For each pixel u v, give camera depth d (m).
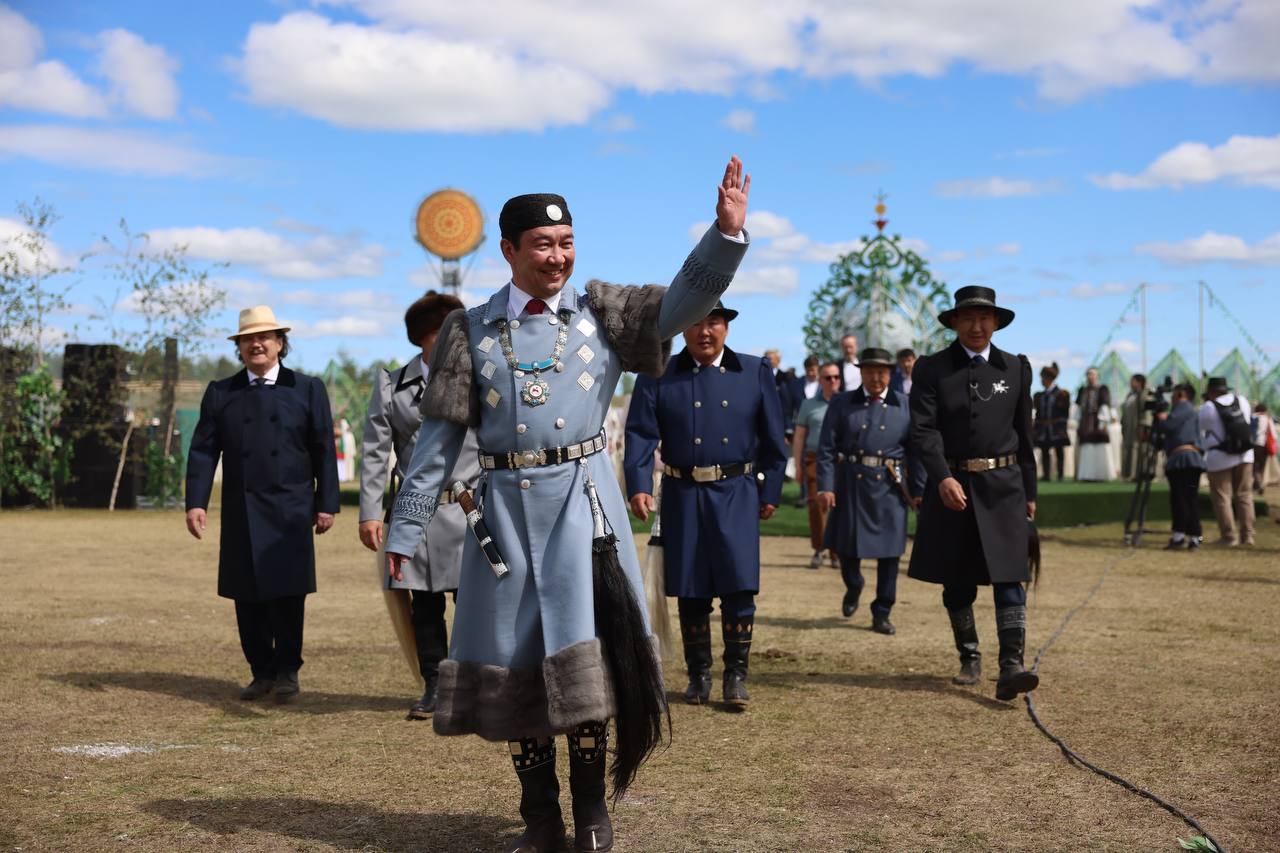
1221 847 3.97
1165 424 14.59
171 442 21.00
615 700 3.70
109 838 4.05
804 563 13.06
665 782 4.78
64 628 8.43
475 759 5.14
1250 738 5.49
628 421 6.46
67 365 20.70
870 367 8.98
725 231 3.62
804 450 12.51
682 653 7.73
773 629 8.79
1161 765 5.04
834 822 4.27
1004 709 6.13
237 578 6.32
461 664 3.77
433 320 6.09
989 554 6.35
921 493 8.88
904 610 9.78
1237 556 13.73
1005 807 4.45
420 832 4.16
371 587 10.97
